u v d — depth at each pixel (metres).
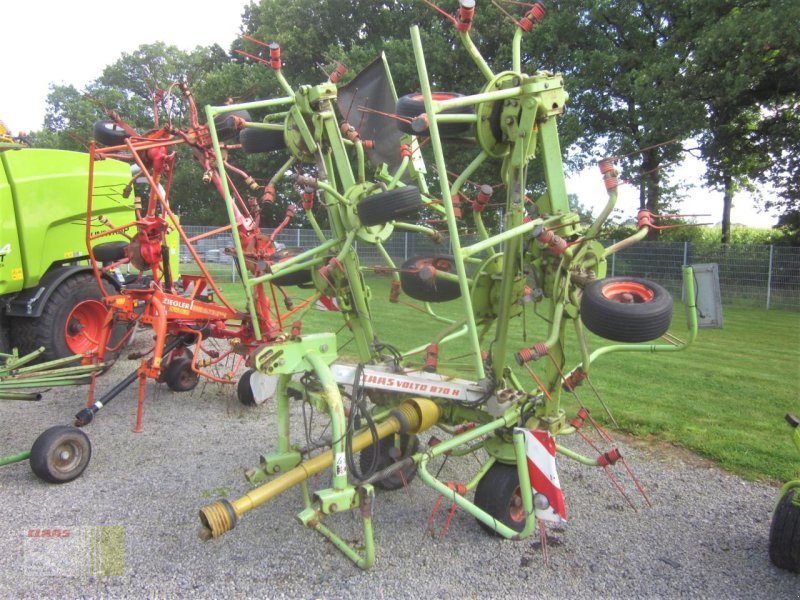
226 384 7.11
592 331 3.11
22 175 6.69
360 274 4.29
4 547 3.47
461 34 3.31
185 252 20.38
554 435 3.76
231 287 16.50
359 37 25.75
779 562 3.30
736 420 5.77
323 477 4.45
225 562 3.33
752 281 16.25
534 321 11.48
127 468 4.68
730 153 21.22
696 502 4.13
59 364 5.08
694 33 19.14
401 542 3.55
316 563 3.33
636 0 20.06
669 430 5.45
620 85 20.11
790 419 3.37
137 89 42.38
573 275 3.31
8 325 7.02
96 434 5.46
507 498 3.54
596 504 4.10
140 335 9.92
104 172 7.76
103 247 7.36
